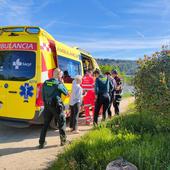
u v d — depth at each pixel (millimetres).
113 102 7520
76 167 3225
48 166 3684
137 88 5016
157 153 3141
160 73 4418
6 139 5133
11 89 5363
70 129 5961
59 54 6062
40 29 5379
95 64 8570
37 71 5301
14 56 5434
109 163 2916
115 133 4422
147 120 4809
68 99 6355
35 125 6305
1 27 5531
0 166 3758
